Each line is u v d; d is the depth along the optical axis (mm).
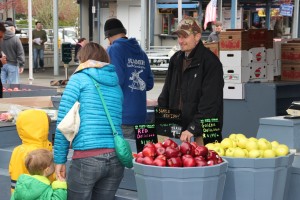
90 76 4863
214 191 4445
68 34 38312
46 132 5723
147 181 4457
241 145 4867
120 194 5523
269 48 9391
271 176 4652
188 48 5574
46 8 42562
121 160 4805
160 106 6023
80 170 4766
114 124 4867
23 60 13562
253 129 9062
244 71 9133
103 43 27359
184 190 4348
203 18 26562
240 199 4699
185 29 5543
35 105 8539
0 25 11000
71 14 47406
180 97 5746
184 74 5668
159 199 4418
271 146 4875
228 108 9297
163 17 26672
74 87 4820
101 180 4891
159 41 26828
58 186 4840
